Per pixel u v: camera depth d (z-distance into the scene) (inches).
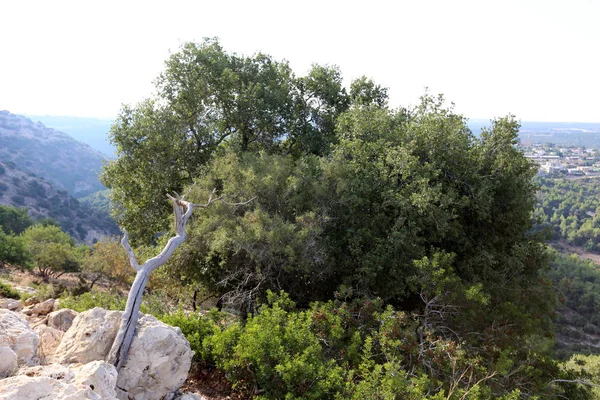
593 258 3302.2
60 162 7765.8
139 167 685.3
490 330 397.7
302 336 314.5
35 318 399.9
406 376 313.9
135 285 269.3
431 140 546.6
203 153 721.0
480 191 502.6
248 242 438.3
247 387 305.9
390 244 471.8
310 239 454.6
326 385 276.8
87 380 194.5
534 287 544.1
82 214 4480.8
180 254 482.3
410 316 423.2
